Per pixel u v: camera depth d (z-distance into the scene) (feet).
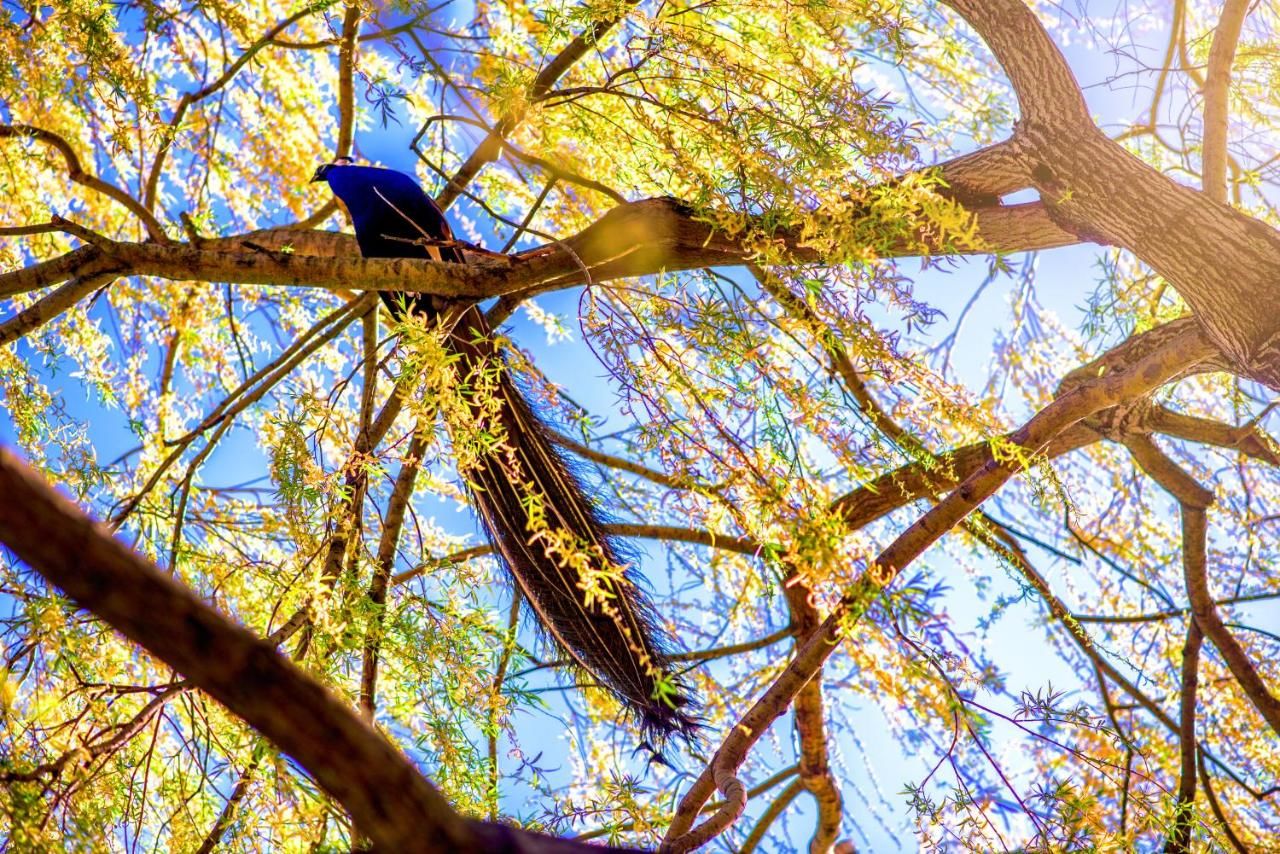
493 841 13.28
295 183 34.14
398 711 26.53
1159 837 26.08
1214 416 34.91
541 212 33.12
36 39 26.22
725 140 21.31
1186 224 22.03
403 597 24.49
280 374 29.86
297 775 19.77
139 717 19.65
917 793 20.83
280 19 34.50
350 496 23.07
